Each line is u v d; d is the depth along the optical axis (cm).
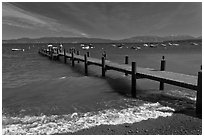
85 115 739
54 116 734
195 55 3706
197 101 726
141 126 637
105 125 649
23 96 994
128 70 1151
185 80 863
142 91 1065
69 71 1853
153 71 1141
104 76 1457
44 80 1345
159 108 796
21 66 2223
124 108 804
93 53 4722
